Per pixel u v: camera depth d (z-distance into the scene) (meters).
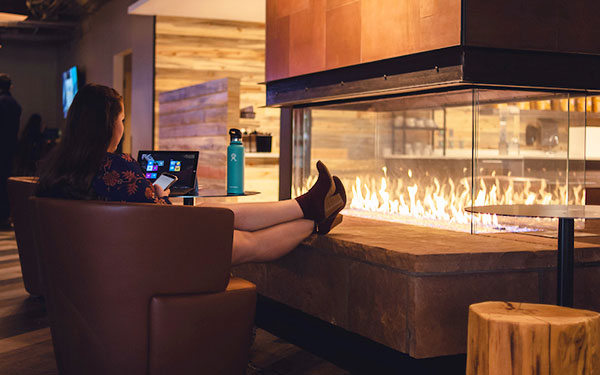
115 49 8.88
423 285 2.08
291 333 2.94
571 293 1.90
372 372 2.47
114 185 2.04
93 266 1.87
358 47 3.03
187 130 5.91
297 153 3.81
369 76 2.96
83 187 2.02
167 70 7.23
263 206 2.53
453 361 2.31
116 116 2.11
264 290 2.97
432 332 2.10
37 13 10.30
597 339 1.64
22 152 7.85
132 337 1.90
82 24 11.05
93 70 10.25
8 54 13.39
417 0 2.65
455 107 2.71
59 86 13.54
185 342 1.94
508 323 1.59
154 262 1.88
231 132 2.94
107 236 1.85
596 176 3.44
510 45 2.48
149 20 7.32
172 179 2.58
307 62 3.43
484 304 1.76
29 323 3.13
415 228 2.81
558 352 1.57
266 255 2.50
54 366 2.53
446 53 2.50
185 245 1.91
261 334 3.03
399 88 2.77
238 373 2.09
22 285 3.97
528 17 2.51
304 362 2.61
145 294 1.89
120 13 8.60
